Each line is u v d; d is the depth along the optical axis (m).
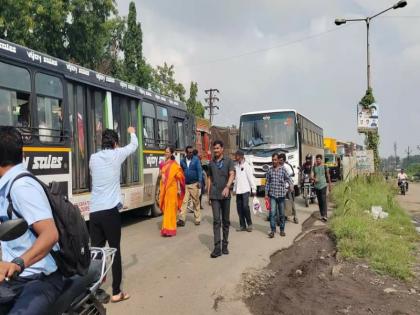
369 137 24.45
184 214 12.09
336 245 9.43
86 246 3.29
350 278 7.22
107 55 34.19
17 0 20.88
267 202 10.75
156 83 44.38
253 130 19.53
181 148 16.05
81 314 3.50
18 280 3.05
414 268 8.09
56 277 3.17
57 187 3.22
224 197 8.52
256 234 10.90
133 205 11.88
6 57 7.48
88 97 9.91
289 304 6.01
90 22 25.52
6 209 2.93
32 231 3.00
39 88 8.22
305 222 12.81
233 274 7.36
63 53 25.48
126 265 7.88
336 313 5.70
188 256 8.55
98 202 5.87
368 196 17.28
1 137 2.99
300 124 20.00
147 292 6.43
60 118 8.72
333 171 35.34
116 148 6.15
